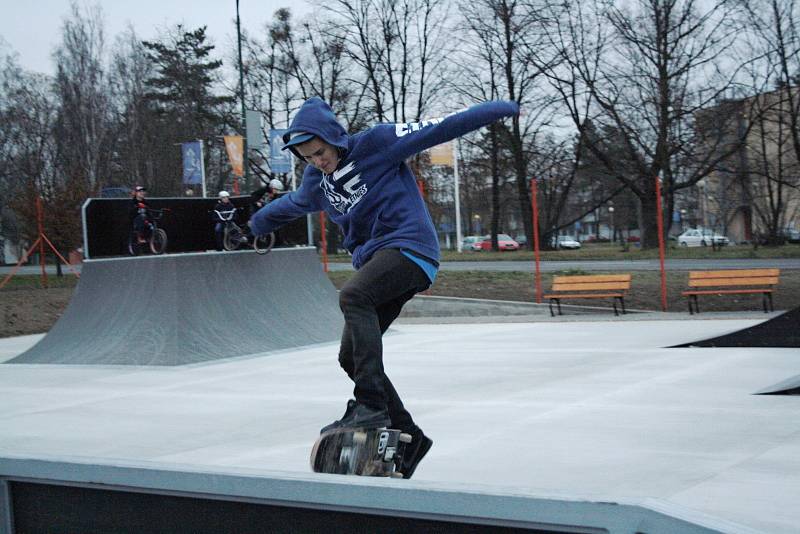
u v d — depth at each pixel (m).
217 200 15.88
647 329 12.16
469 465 4.44
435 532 1.62
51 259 47.91
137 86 39.84
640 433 5.15
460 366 8.71
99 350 10.36
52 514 2.23
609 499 1.41
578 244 55.78
